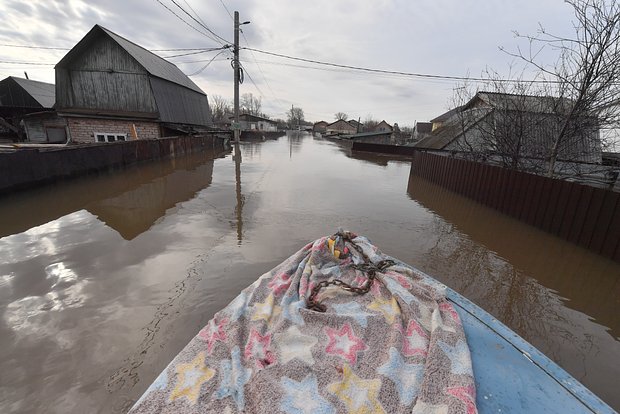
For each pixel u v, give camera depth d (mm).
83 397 1923
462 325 1986
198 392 1528
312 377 1596
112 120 14734
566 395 1563
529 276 3977
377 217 6223
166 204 6438
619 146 6965
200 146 17016
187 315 2764
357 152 24594
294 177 10578
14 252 3939
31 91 21906
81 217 5398
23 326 2568
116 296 3037
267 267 3746
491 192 7305
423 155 11523
